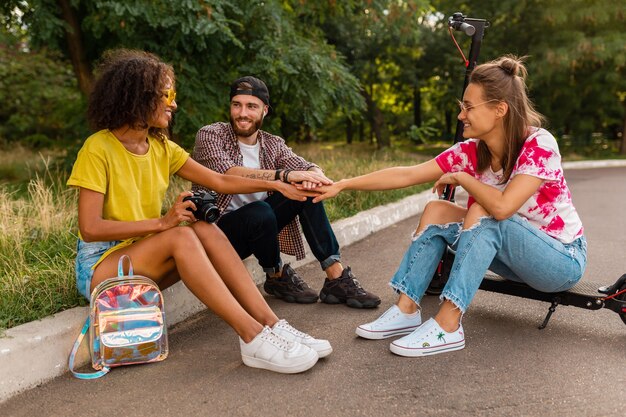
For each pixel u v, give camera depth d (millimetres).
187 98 7828
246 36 8516
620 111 22234
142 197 2725
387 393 2324
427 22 21031
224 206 3336
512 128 2705
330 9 10641
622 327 3031
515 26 19922
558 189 2768
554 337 2898
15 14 8344
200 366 2611
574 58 18531
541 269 2748
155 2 6938
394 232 5812
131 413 2197
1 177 9109
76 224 4672
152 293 2611
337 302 3467
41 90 17828
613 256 4781
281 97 9445
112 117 2541
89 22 7344
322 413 2174
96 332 2531
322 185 3135
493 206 2625
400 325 2918
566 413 2146
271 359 2514
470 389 2346
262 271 3938
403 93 27094
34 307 2818
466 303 2676
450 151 3061
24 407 2252
